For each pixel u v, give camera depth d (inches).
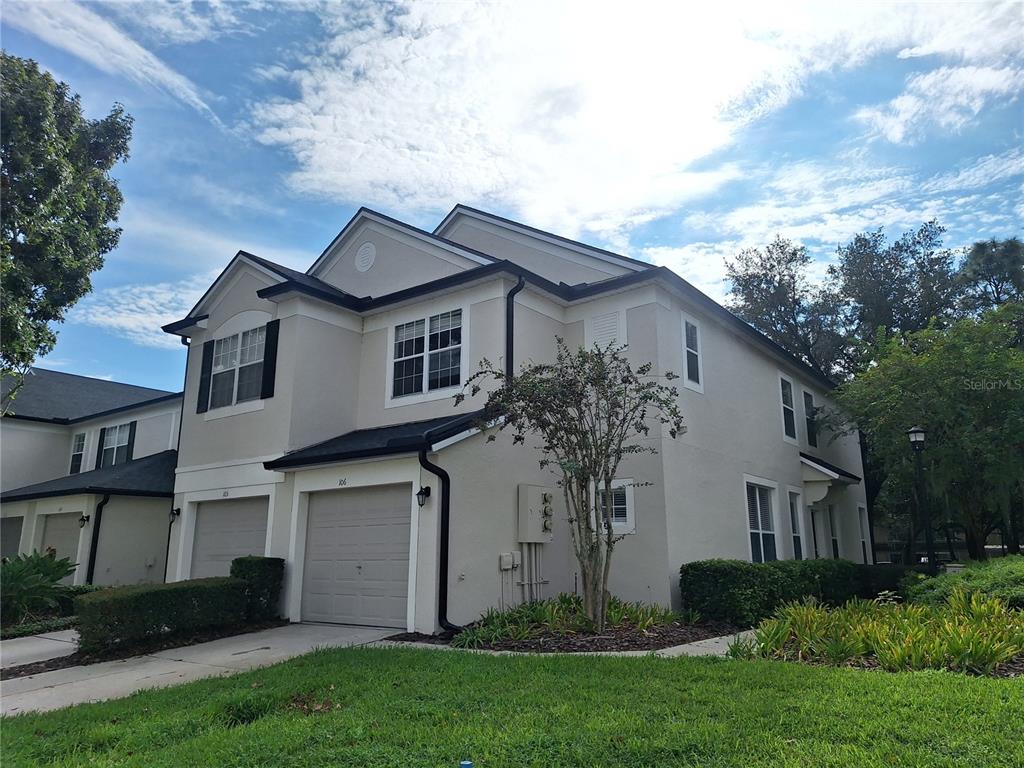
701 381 520.7
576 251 550.9
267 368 505.7
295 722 214.2
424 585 380.2
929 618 337.1
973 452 613.0
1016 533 939.3
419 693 237.5
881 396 664.4
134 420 879.1
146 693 278.2
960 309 997.2
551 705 216.2
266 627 428.8
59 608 537.3
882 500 1171.3
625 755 171.5
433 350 492.1
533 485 444.1
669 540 438.6
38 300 500.7
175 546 544.1
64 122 529.3
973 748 164.9
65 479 786.8
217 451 531.5
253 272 544.1
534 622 378.9
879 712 193.8
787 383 709.9
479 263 483.2
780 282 1075.9
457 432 397.1
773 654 295.1
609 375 381.7
